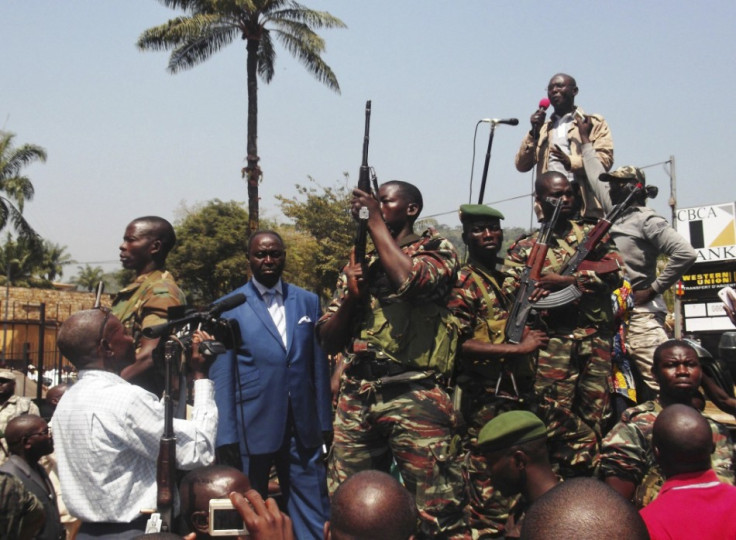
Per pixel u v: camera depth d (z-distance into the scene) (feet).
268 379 17.61
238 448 17.56
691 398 15.20
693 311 37.99
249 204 87.56
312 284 109.40
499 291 16.98
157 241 18.31
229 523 10.06
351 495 7.66
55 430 12.30
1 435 22.45
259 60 92.48
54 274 254.68
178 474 13.65
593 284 17.02
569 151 23.77
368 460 14.51
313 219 106.11
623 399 19.84
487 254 17.20
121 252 18.31
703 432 11.48
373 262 14.78
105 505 11.85
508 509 16.02
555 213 16.99
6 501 10.66
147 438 12.14
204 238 130.72
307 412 18.03
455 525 13.76
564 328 17.12
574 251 17.80
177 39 83.15
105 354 12.64
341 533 7.61
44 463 21.54
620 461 14.60
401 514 7.61
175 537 8.59
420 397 13.94
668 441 11.59
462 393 16.66
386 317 14.26
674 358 15.12
